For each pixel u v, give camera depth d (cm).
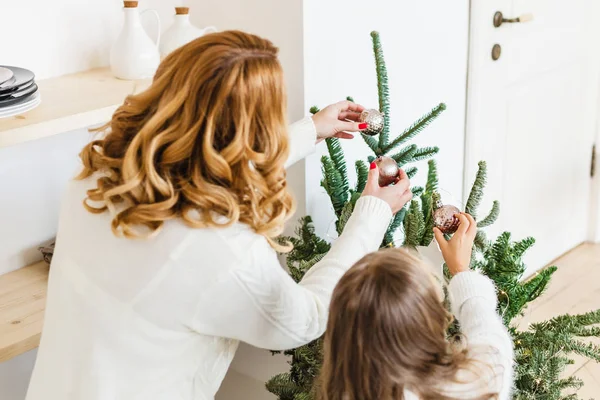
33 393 134
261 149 117
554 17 293
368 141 183
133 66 185
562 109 312
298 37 191
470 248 140
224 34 118
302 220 190
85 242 124
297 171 203
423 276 106
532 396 157
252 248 118
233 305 119
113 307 122
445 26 245
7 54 179
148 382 126
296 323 122
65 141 196
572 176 330
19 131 150
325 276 130
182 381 130
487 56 266
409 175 191
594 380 259
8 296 181
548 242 328
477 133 272
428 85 244
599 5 313
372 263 108
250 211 118
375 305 104
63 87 181
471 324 123
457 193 276
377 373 105
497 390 112
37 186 193
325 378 111
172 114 115
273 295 120
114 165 120
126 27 185
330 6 196
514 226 307
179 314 120
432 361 104
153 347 123
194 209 117
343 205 185
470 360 108
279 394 174
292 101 198
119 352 124
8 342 163
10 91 155
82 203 126
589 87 323
